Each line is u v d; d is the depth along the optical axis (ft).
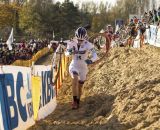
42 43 146.10
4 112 19.76
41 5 266.16
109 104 27.30
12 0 272.72
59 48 32.94
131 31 77.25
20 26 250.16
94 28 303.27
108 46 33.04
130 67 40.14
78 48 29.63
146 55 48.70
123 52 55.26
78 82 30.17
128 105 24.61
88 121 25.22
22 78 22.95
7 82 20.44
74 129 23.41
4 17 242.78
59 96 38.73
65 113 28.63
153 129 19.71
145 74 33.50
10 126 20.39
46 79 29.99
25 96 23.32
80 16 303.48
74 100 29.60
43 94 28.30
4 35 200.95
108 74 40.63
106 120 24.17
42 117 27.45
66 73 56.95
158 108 22.68
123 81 34.40
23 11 252.83
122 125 22.07
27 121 23.49
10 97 20.72
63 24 271.28
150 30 70.90
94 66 51.70
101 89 34.91
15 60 88.38
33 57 110.83
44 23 260.62
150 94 25.70
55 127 24.07
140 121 22.06
